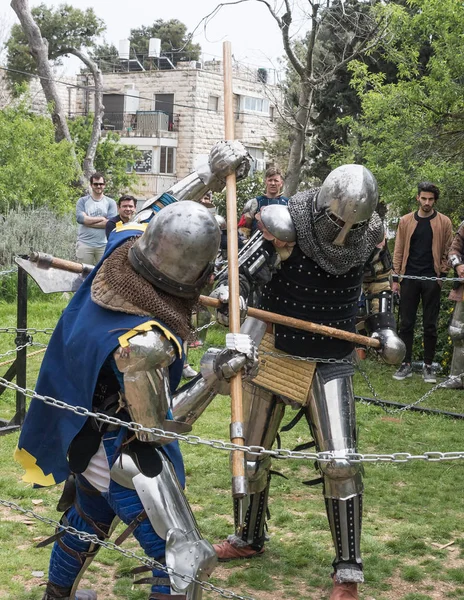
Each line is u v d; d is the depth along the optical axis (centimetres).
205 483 552
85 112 3716
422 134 1101
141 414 279
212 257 289
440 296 910
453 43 1094
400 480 580
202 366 315
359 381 888
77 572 326
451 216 1056
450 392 853
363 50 1175
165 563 287
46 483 316
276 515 501
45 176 1709
